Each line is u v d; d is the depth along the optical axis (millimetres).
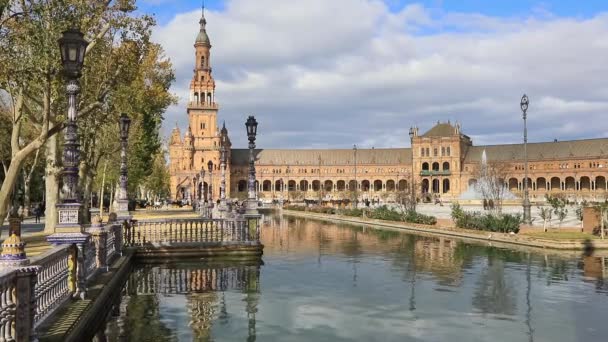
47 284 11602
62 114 27469
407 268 24469
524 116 46156
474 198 99438
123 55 28094
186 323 14602
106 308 16172
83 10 23078
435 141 181750
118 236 24797
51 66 20359
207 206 60750
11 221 9195
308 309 16297
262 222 66000
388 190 188625
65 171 13867
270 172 195750
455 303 16953
